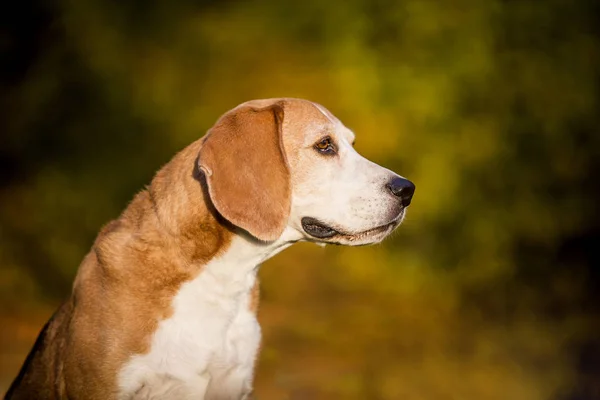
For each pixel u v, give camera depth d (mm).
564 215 13547
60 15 14484
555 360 11031
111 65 14258
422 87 13312
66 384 5473
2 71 15516
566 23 13406
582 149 13516
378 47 13953
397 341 11812
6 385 9648
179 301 5438
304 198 5723
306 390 9836
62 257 14109
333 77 14289
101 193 14297
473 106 13523
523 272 13898
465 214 13523
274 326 12547
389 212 5707
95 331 5359
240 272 5605
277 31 15156
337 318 12742
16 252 14375
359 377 10211
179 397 5457
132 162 14414
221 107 14719
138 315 5352
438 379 10156
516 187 13547
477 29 13344
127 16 14680
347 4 14219
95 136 14461
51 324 6004
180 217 5500
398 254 13898
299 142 5723
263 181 5438
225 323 5586
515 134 13461
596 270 14086
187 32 15031
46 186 14398
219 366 5535
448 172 13258
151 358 5340
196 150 5676
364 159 5859
